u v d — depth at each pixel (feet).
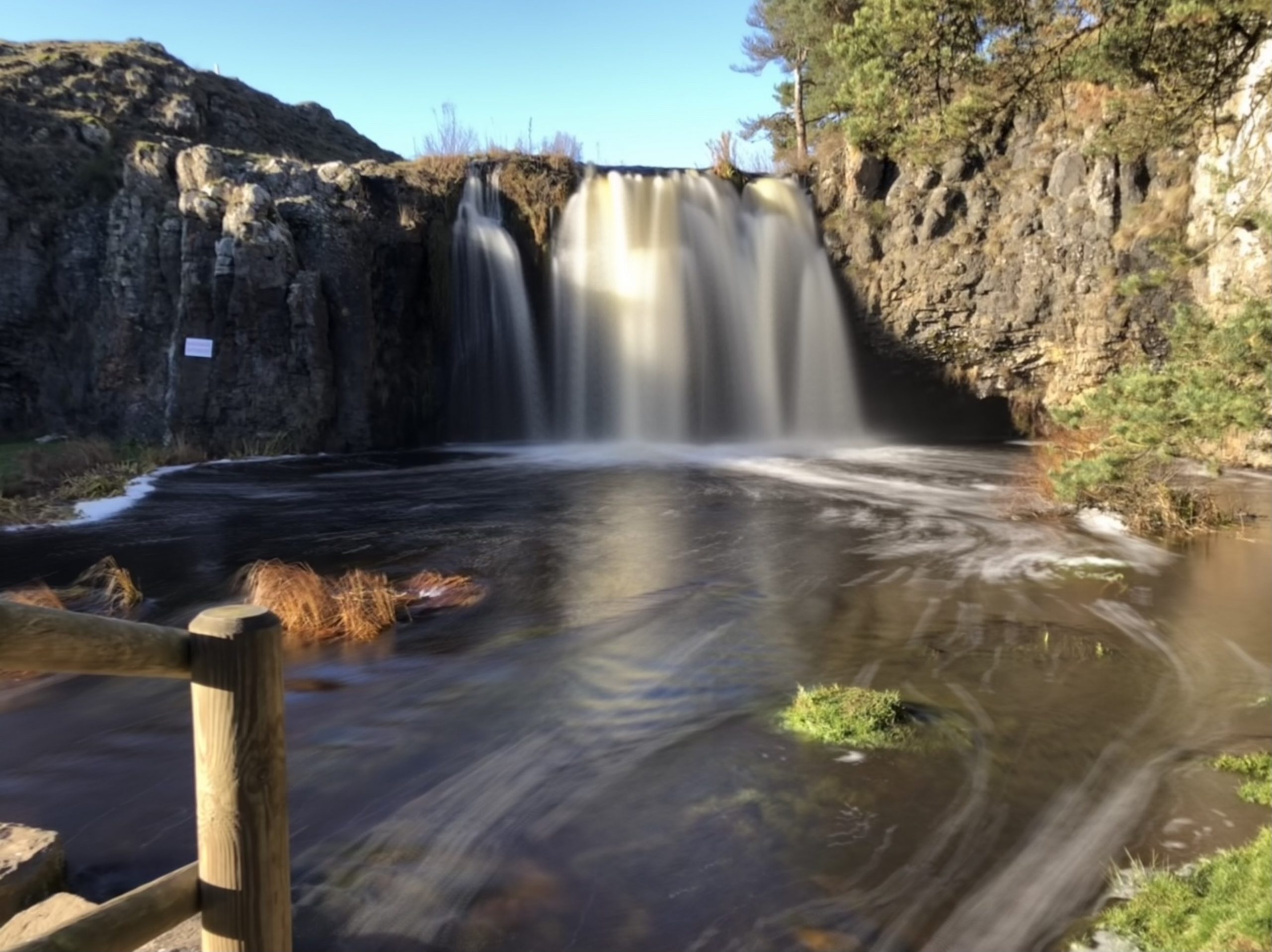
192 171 70.59
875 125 24.98
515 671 23.62
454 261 79.36
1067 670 23.20
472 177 81.61
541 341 83.56
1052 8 23.73
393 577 33.86
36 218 70.23
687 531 42.75
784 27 107.86
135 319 68.44
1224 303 27.53
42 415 70.03
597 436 84.89
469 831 15.49
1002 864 14.10
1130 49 23.90
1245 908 11.20
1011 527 42.86
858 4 82.48
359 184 75.92
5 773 18.08
